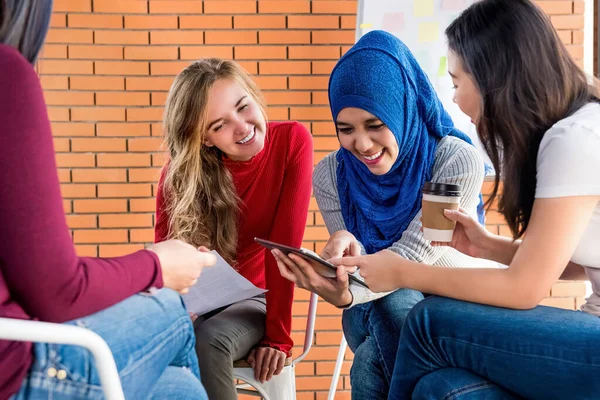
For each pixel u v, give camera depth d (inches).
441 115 75.4
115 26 123.8
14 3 36.7
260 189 80.4
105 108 124.6
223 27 124.8
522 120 51.8
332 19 125.3
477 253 60.7
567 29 123.0
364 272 56.9
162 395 41.6
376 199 75.4
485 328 48.6
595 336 45.4
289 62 125.7
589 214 47.7
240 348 71.9
